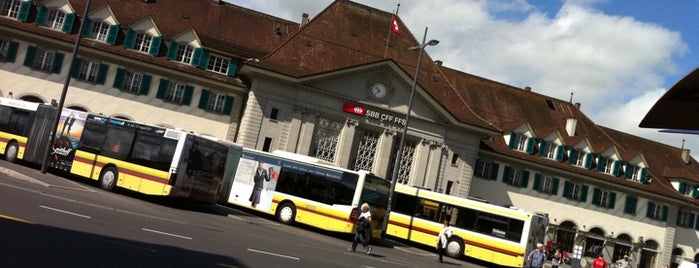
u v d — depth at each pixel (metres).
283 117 43.94
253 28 53.12
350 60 47.38
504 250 31.67
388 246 30.02
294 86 44.19
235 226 20.91
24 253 9.02
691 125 12.68
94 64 45.69
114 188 25.27
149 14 49.56
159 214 19.23
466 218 32.88
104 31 46.75
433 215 33.53
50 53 45.25
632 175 58.72
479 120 49.22
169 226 16.11
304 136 44.19
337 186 28.61
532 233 31.80
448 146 48.06
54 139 27.47
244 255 13.19
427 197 33.94
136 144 25.11
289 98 44.16
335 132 45.34
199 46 47.72
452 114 47.03
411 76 46.09
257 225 24.14
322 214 28.44
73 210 15.36
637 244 57.09
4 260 8.29
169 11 50.72
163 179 23.84
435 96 47.88
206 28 50.81
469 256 32.41
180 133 24.20
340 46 48.09
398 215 34.19
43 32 45.00
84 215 14.73
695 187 60.91
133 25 46.75
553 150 56.81
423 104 47.34
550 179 55.75
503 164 54.50
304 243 20.50
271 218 30.92
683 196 59.97
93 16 46.53
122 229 13.52
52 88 44.94
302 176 29.38
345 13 51.00
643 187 57.78
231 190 30.39
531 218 31.62
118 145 25.61
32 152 30.02
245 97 47.78
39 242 10.09
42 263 8.57
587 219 56.25
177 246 12.49
